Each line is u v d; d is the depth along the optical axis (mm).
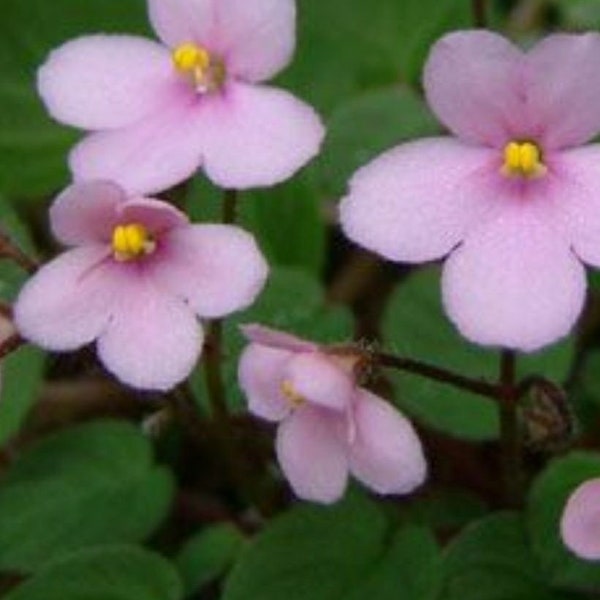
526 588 230
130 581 235
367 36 282
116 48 230
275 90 222
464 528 238
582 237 208
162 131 223
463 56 211
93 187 210
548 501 232
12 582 255
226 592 231
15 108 276
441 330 247
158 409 247
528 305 205
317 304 248
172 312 212
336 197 260
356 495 238
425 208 211
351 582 232
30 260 227
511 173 213
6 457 267
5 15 276
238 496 272
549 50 210
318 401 205
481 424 241
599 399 250
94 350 229
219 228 213
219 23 224
